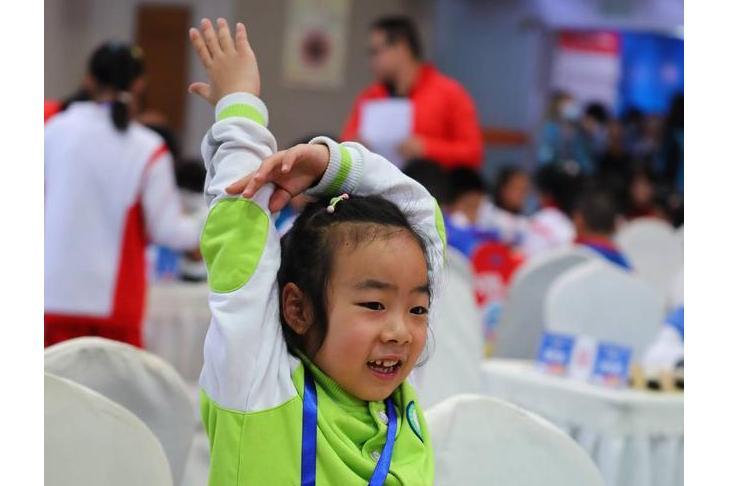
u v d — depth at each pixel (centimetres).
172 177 336
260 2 875
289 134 884
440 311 306
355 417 138
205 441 298
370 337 133
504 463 160
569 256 395
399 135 489
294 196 145
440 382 305
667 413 269
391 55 500
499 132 929
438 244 158
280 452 132
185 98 884
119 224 327
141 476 142
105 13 881
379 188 150
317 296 136
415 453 140
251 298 134
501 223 630
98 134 326
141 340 335
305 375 138
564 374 294
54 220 324
